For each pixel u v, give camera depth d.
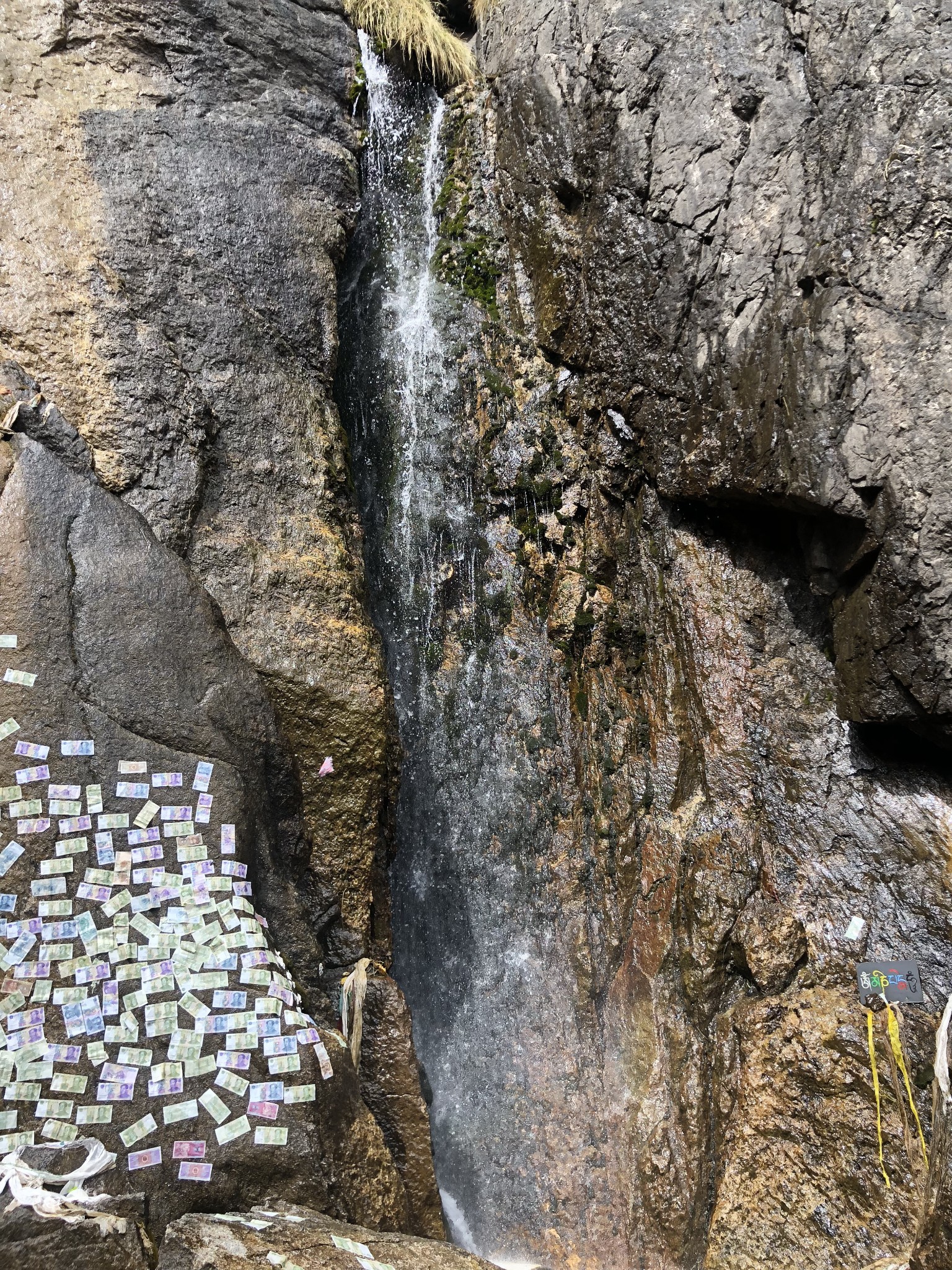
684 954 3.95
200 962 3.01
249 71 5.01
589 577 4.85
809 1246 3.26
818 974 3.67
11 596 3.20
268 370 4.46
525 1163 3.94
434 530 5.13
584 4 5.22
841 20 4.16
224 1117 2.84
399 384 5.36
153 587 3.45
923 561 3.55
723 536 4.52
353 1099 3.17
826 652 4.17
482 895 4.54
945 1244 2.65
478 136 5.71
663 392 4.59
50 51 4.44
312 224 4.89
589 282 4.94
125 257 4.21
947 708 3.51
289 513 4.27
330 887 3.84
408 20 5.63
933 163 3.71
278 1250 2.49
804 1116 3.45
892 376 3.69
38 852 2.95
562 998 4.23
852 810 3.87
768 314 4.18
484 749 4.78
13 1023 2.73
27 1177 2.48
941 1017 3.39
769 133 4.32
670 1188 3.65
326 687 4.02
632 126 4.73
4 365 3.64
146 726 3.25
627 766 4.54
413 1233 3.34
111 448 3.85
